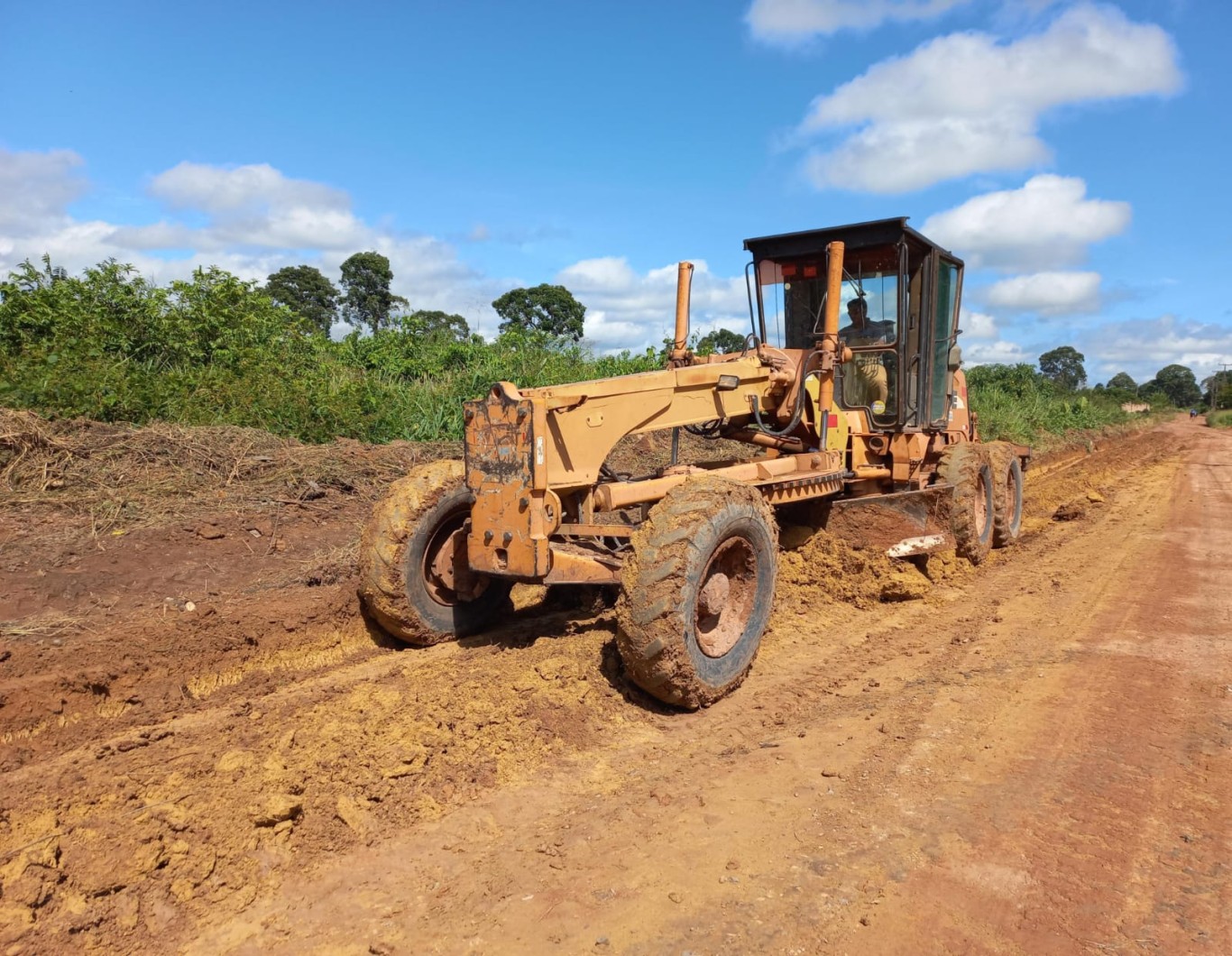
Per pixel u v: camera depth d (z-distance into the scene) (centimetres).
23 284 1025
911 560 739
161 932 279
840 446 718
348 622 575
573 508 516
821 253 733
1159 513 1166
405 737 404
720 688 474
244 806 336
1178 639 570
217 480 743
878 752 404
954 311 866
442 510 553
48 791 355
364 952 269
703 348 873
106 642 484
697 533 445
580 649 526
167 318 1055
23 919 272
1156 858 312
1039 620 629
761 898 290
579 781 383
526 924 279
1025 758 394
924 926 274
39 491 653
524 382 1283
